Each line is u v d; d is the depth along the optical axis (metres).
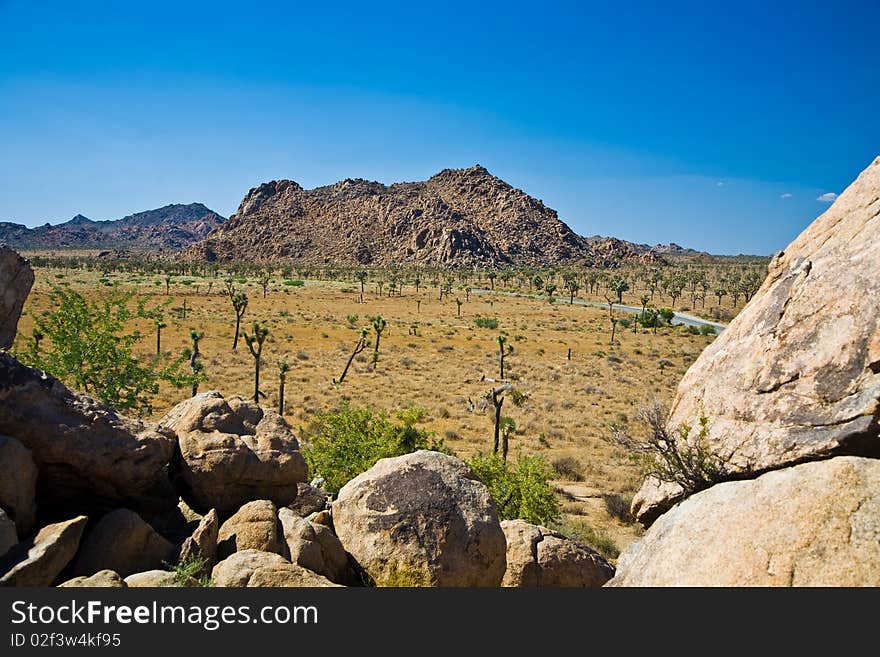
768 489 4.97
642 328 90.62
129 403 13.07
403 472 7.77
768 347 6.34
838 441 5.08
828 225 6.73
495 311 115.81
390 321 94.06
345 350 64.44
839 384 5.41
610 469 26.08
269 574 6.07
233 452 8.10
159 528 7.61
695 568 4.85
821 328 5.88
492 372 55.19
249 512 7.41
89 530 7.23
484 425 34.53
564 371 56.81
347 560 7.20
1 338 9.80
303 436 26.36
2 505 6.29
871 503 4.40
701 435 6.32
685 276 185.12
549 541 9.19
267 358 56.69
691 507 5.54
